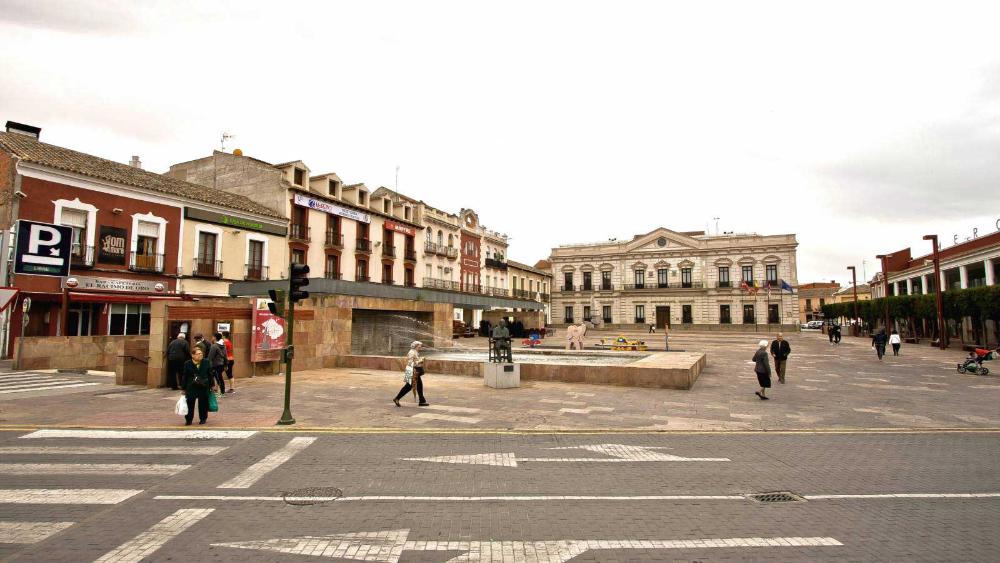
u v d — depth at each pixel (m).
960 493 6.39
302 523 5.29
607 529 5.20
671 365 16.47
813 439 9.42
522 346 32.53
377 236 43.97
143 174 29.70
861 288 93.69
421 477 6.91
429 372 18.61
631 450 8.50
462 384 16.02
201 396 10.11
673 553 4.64
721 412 11.91
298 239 36.00
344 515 5.52
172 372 14.40
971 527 5.30
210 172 38.38
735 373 20.28
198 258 29.66
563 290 74.50
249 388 14.73
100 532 5.01
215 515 5.49
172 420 10.38
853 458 8.08
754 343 40.34
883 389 15.92
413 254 48.12
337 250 39.53
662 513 5.66
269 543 4.79
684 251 67.69
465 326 48.06
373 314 24.19
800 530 5.20
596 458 7.97
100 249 25.33
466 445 8.74
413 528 5.19
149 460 7.62
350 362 20.23
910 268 50.44
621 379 15.97
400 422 10.48
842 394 14.84
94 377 16.98
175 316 14.86
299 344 18.94
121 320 26.08
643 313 69.44
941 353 30.48
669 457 8.06
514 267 66.69
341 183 40.91
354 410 11.66
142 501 5.89
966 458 8.12
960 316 32.56
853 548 4.79
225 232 31.17
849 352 31.86
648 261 69.69
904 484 6.75
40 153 24.38
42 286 23.08
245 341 16.94
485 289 60.25
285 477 6.85
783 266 63.09
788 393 14.91
